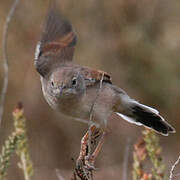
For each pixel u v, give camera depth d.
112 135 15.02
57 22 9.49
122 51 15.59
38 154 15.30
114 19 15.66
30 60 15.47
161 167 7.71
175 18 15.59
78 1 15.49
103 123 8.84
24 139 7.95
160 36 15.56
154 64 15.45
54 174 14.87
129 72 15.45
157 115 9.26
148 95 15.47
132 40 15.49
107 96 8.86
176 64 15.37
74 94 8.48
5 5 15.73
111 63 15.49
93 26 15.63
